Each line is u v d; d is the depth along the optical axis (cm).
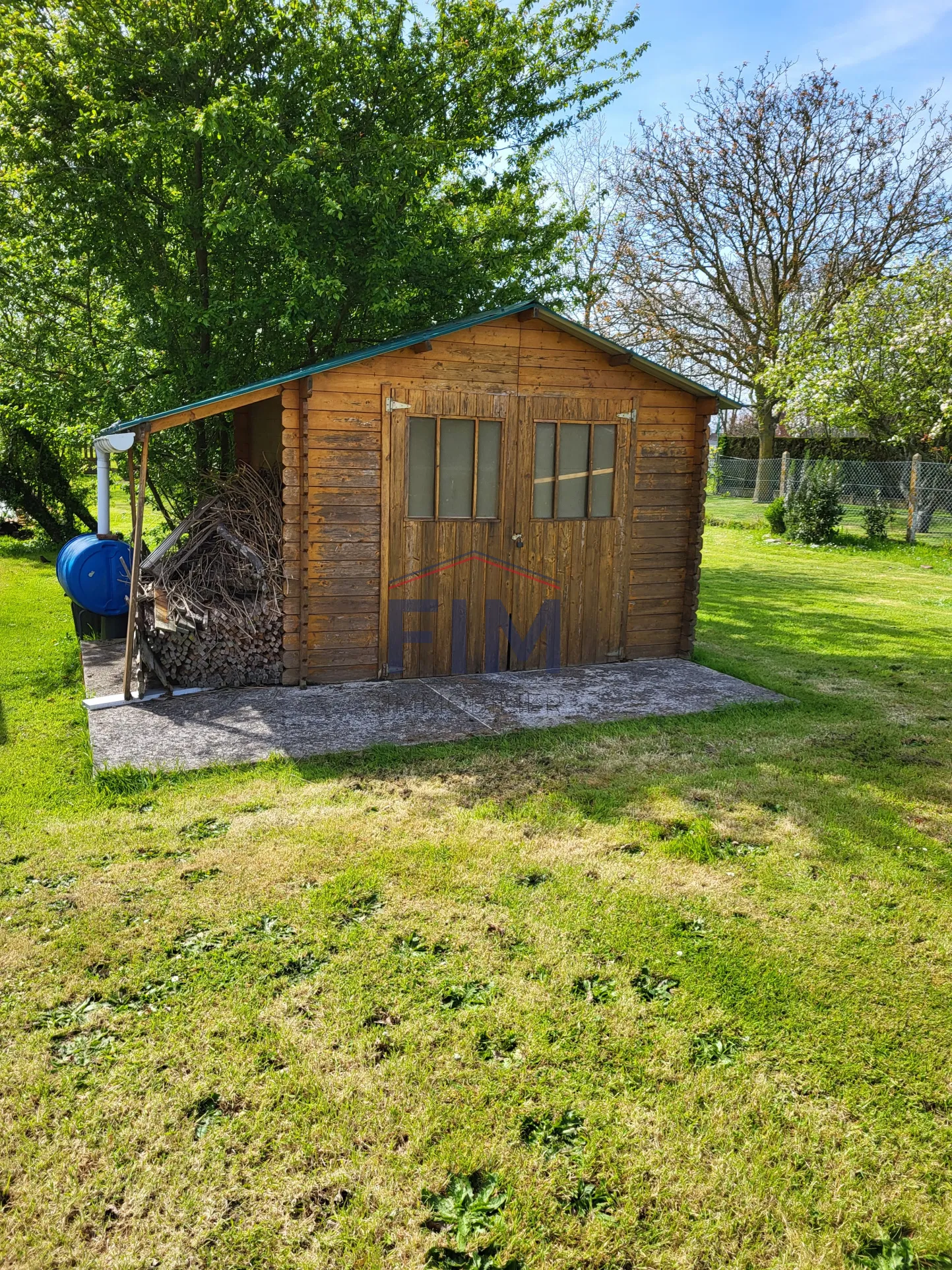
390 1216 239
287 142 999
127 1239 230
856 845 472
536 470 811
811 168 2442
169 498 1184
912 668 886
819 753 617
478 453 785
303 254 982
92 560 875
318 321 1030
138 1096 279
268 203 963
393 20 1103
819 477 2088
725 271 2655
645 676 824
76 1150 258
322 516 740
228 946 361
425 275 1086
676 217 2570
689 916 395
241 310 995
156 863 431
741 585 1457
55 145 987
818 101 2383
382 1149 260
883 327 2041
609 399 827
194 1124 268
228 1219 237
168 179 1050
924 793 547
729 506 2653
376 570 766
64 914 382
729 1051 307
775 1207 246
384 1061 296
